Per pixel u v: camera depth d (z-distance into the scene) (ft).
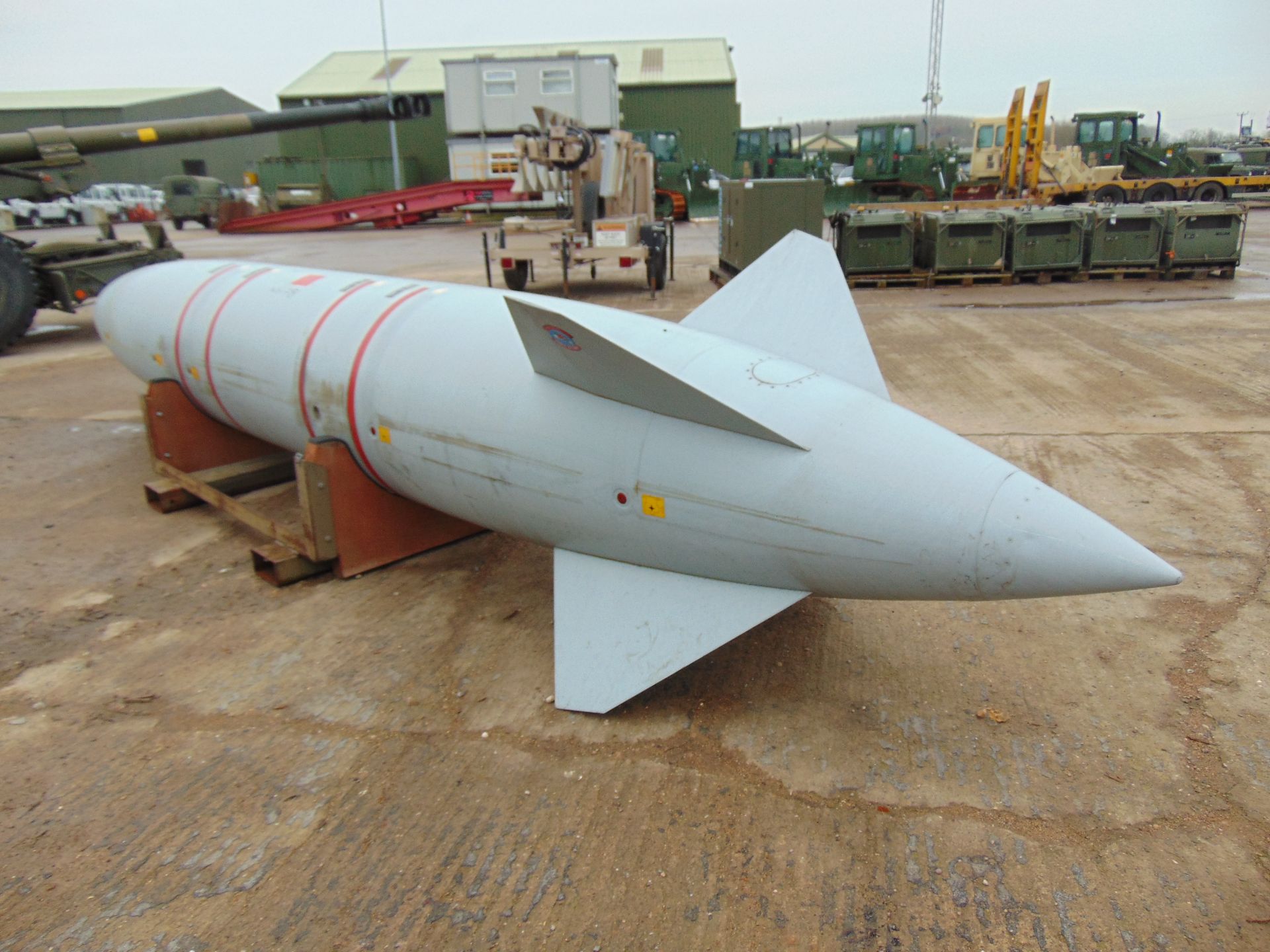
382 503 14.21
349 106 32.83
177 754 9.84
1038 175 71.00
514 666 11.46
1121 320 33.04
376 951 7.28
